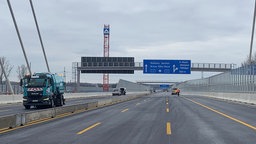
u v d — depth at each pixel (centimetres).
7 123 1681
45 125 1836
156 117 2317
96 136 1421
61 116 2412
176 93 10262
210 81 8319
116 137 1391
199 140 1310
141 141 1288
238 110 3002
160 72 7494
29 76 3334
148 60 7506
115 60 8069
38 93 3266
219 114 2556
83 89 10944
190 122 1973
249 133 1509
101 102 3950
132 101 5178
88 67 8150
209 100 5394
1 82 8506
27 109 3247
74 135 1451
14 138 1368
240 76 5284
